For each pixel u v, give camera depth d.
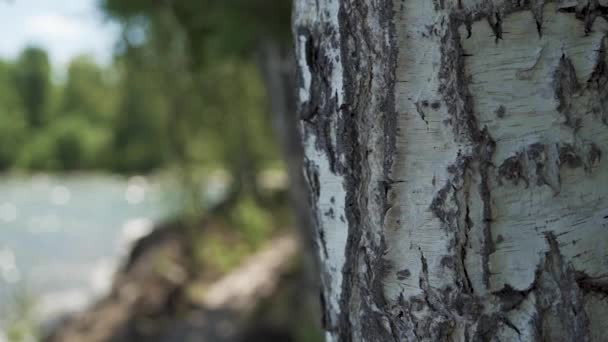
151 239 6.89
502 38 0.82
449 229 0.84
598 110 0.84
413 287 0.86
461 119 0.83
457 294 0.85
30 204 16.08
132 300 4.96
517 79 0.83
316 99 0.91
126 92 7.77
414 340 0.87
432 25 0.83
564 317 0.84
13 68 27.98
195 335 4.30
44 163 26.69
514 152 0.83
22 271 7.92
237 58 2.67
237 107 6.51
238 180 8.05
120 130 20.92
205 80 5.39
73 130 26.89
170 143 7.18
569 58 0.83
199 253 5.98
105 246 9.88
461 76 0.83
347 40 0.87
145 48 4.48
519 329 0.84
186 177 7.16
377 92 0.86
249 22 1.96
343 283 0.92
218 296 4.93
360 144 0.88
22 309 4.34
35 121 28.27
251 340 3.89
